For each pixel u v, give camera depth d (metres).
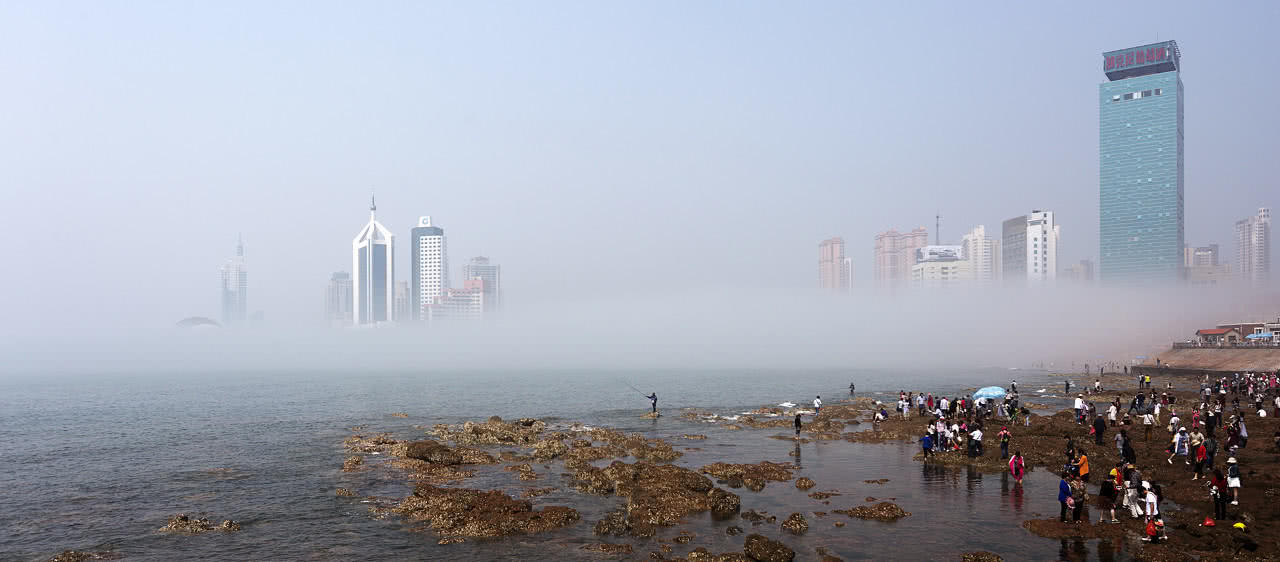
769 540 28.88
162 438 68.38
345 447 60.16
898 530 31.91
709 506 36.31
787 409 87.25
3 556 31.08
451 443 61.91
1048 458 47.91
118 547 32.09
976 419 61.38
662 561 28.36
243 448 60.84
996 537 30.59
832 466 47.69
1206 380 111.75
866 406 91.56
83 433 73.50
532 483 43.75
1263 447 48.12
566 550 30.14
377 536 32.97
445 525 34.16
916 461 49.56
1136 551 28.30
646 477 42.97
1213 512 32.69
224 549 31.45
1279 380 91.62
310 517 36.66
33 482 47.03
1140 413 69.56
